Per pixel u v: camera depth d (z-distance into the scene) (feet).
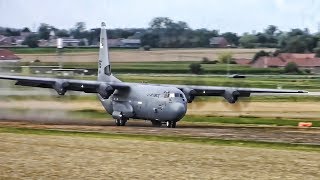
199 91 492.13
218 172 262.67
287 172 263.70
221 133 402.11
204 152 312.09
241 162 285.23
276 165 278.26
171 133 397.19
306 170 268.00
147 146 330.34
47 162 281.33
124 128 435.12
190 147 328.29
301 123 482.69
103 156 297.33
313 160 291.58
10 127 424.05
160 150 317.22
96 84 475.31
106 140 352.28
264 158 295.89
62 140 350.64
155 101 456.86
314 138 375.86
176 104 447.42
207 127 460.96
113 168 269.03
